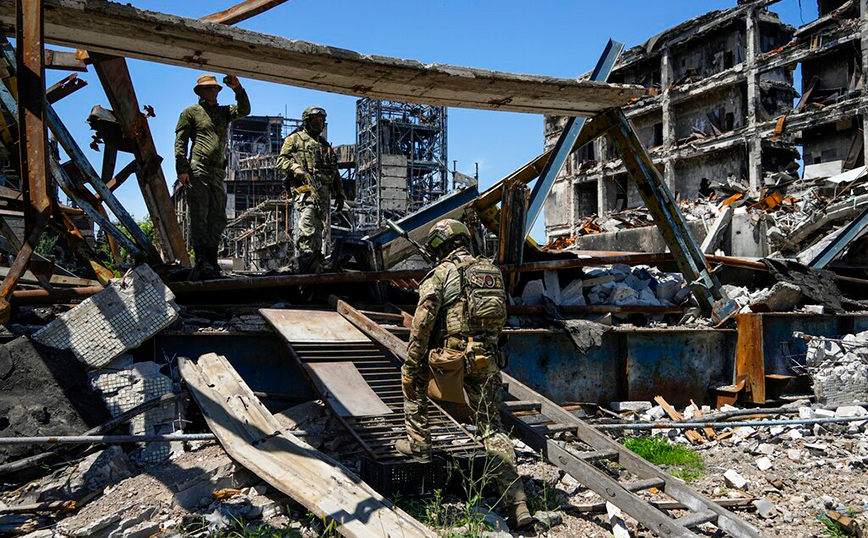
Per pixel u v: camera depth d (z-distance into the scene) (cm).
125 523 360
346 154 6075
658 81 4034
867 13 2666
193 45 469
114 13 422
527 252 816
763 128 3212
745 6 3362
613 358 700
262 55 489
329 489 368
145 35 452
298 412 518
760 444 561
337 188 766
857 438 583
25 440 409
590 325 656
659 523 340
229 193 5659
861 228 930
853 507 421
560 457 398
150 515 374
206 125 630
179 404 490
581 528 376
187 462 446
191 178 627
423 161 5784
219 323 575
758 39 3328
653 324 752
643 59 4012
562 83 622
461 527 349
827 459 520
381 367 540
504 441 373
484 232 898
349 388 482
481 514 359
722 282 902
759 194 1422
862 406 680
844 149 2816
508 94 628
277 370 576
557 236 4466
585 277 827
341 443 484
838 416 641
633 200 3984
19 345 468
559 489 435
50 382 461
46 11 426
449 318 375
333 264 677
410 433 389
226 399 481
